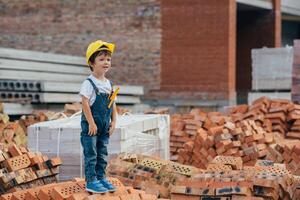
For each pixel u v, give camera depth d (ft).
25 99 69.87
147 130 49.62
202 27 97.60
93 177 32.83
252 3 107.04
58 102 72.54
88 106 32.14
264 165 45.34
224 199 36.63
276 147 51.72
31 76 75.46
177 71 99.09
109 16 102.47
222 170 41.88
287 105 67.92
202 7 97.50
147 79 100.58
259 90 88.48
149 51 100.42
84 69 85.97
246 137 53.57
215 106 96.78
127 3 101.40
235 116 66.85
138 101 87.20
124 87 83.76
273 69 87.35
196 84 97.96
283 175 38.40
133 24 101.19
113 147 44.37
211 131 54.85
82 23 103.91
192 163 54.19
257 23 116.26
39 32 106.01
